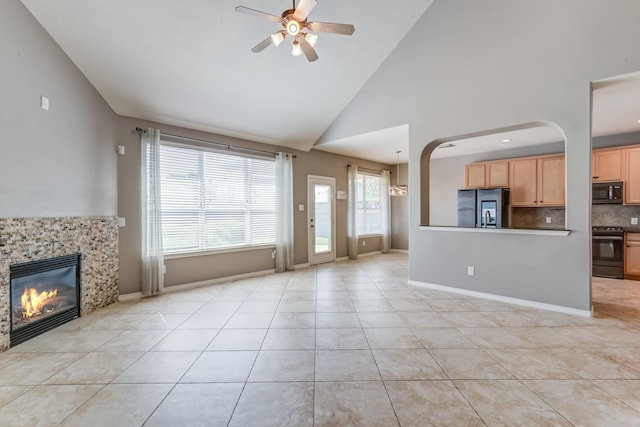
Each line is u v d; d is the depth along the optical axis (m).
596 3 3.11
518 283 3.73
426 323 3.14
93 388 2.03
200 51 3.62
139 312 3.55
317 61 4.37
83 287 3.45
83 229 3.47
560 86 3.33
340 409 1.80
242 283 4.94
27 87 2.79
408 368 2.26
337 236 7.14
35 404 1.86
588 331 2.90
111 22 3.09
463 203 6.23
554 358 2.39
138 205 4.20
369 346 2.62
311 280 5.13
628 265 4.91
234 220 5.28
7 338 2.62
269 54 3.97
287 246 5.94
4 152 2.59
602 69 3.08
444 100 4.25
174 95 4.07
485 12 3.87
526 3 3.55
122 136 4.06
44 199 2.98
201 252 4.81
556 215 5.79
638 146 4.79
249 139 5.46
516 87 3.63
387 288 4.57
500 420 1.69
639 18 2.90
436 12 4.30
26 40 2.78
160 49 3.46
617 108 3.91
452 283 4.31
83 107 3.47
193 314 3.47
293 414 1.76
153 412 1.78
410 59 4.59
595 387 2.00
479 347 2.59
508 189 5.93
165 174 4.48
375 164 8.21
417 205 4.61
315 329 3.01
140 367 2.30
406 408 1.80
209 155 4.97
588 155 3.20
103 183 3.78
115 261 3.95
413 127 4.59
